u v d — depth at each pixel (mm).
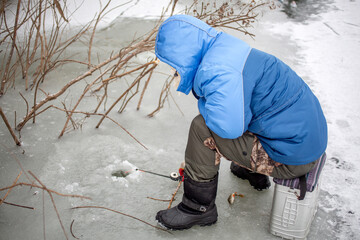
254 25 4793
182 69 1805
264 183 2395
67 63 3678
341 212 2279
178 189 2400
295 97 1763
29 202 2195
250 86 1689
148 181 2441
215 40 1811
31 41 3973
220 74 1660
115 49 3977
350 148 2811
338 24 5016
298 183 1907
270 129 1749
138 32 4344
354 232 2146
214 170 2016
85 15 4723
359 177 2547
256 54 1769
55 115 2986
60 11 2850
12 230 2020
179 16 1812
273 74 1732
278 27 4832
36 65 3588
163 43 1816
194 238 2078
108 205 2236
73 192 2299
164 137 2855
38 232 2021
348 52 4270
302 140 1746
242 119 1689
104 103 3166
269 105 1737
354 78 3756
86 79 3475
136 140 2613
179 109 3150
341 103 3354
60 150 2619
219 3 5160
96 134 2814
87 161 2551
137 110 3137
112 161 2574
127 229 2096
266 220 2223
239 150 1903
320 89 3543
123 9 4973
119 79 3529
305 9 5520
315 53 4223
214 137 1916
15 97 3141
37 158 2531
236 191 2418
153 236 2068
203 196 2041
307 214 1983
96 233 2051
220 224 2180
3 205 2158
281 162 1826
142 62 3828
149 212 2217
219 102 1662
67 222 2096
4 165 2443
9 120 2863
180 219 2072
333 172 2584
